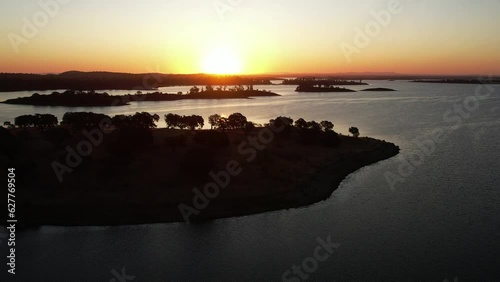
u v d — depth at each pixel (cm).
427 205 4475
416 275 3030
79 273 3150
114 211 4184
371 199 4706
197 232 3894
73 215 4119
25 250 3525
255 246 3591
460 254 3338
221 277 3078
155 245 3634
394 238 3659
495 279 2966
